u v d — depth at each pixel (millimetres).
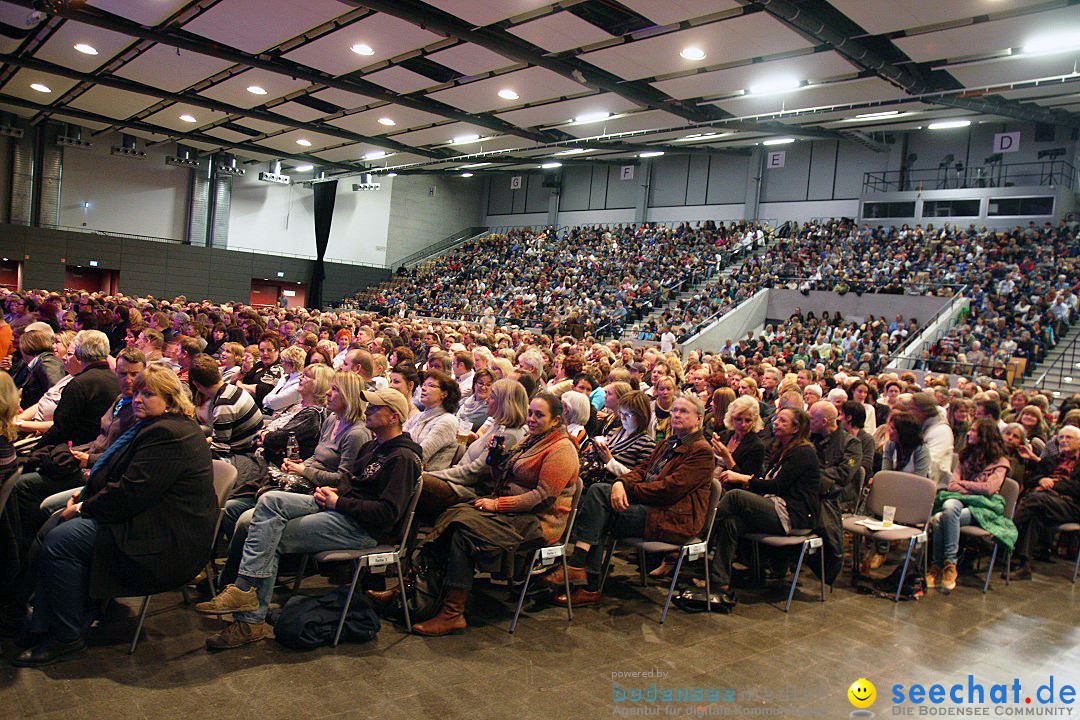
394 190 32094
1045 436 6535
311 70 13430
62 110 18984
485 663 3322
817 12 9633
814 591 4738
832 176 25031
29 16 10680
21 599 3297
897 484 4965
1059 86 12453
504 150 19578
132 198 24984
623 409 4793
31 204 22656
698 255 24531
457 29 10586
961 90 11977
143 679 2926
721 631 3922
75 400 4047
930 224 21188
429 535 3775
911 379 8555
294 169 27234
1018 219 20141
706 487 4168
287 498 3400
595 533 4266
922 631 4117
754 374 9367
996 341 15242
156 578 3104
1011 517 5039
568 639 3676
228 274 26703
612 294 23422
